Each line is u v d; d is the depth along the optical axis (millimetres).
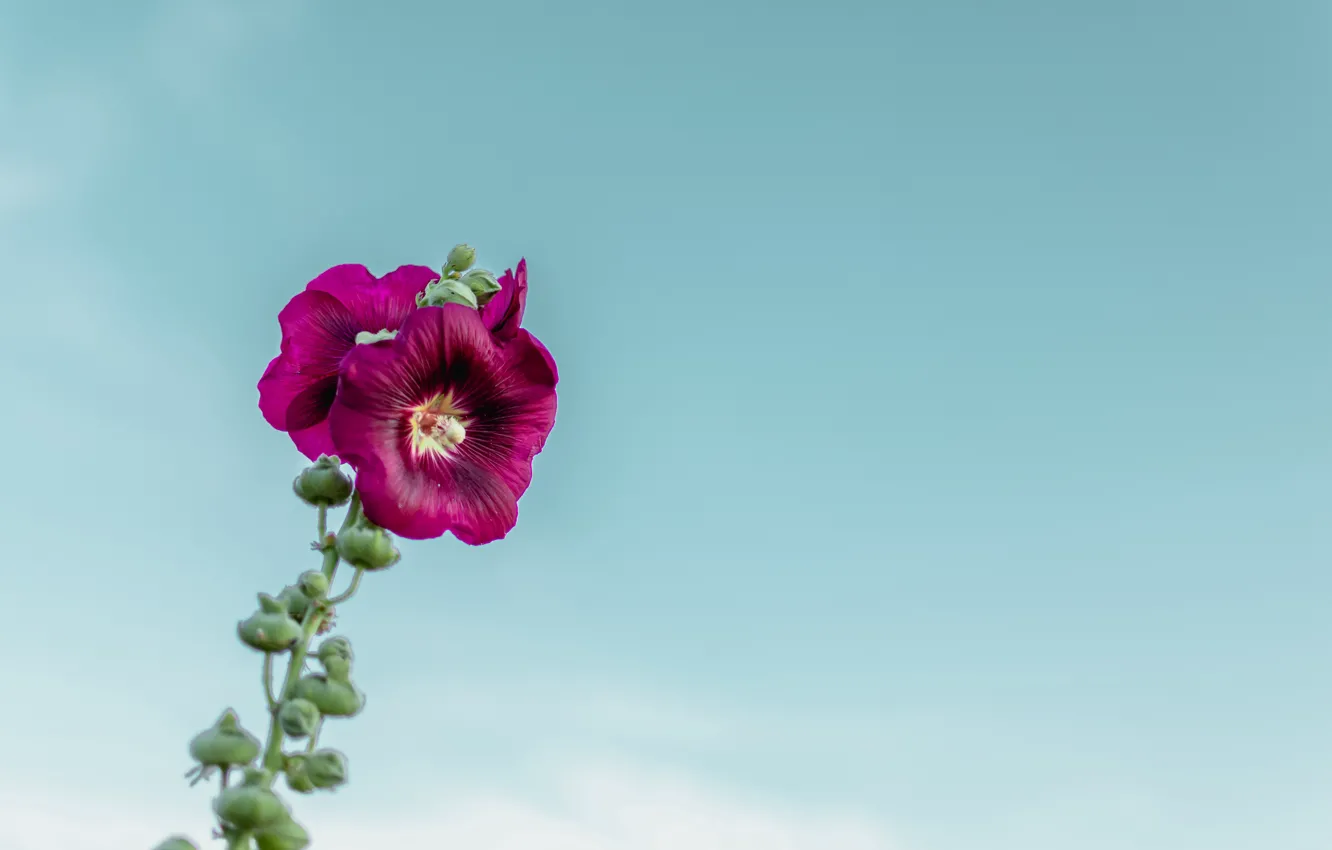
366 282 991
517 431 951
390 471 887
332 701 813
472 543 920
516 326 955
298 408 972
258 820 763
